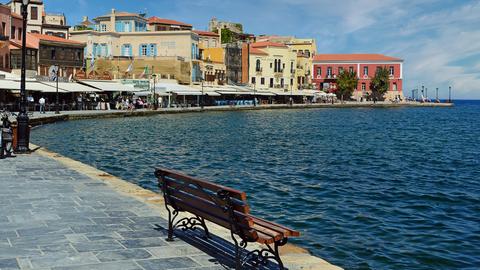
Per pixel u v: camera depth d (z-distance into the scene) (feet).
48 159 65.57
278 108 378.94
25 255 25.20
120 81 280.51
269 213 48.44
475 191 62.18
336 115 306.76
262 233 23.03
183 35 334.44
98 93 270.87
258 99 407.23
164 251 26.66
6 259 24.52
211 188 24.23
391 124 228.84
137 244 27.68
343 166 85.20
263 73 426.51
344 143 131.85
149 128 168.45
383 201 54.95
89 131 149.07
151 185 63.26
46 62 269.44
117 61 327.06
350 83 473.67
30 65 254.47
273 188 62.39
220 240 28.99
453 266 33.42
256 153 104.01
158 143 120.47
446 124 237.45
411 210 50.49
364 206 51.93
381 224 44.21
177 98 327.06
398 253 35.91
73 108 239.30
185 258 25.62
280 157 97.45
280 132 167.43
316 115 302.86
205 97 346.54
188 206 27.50
